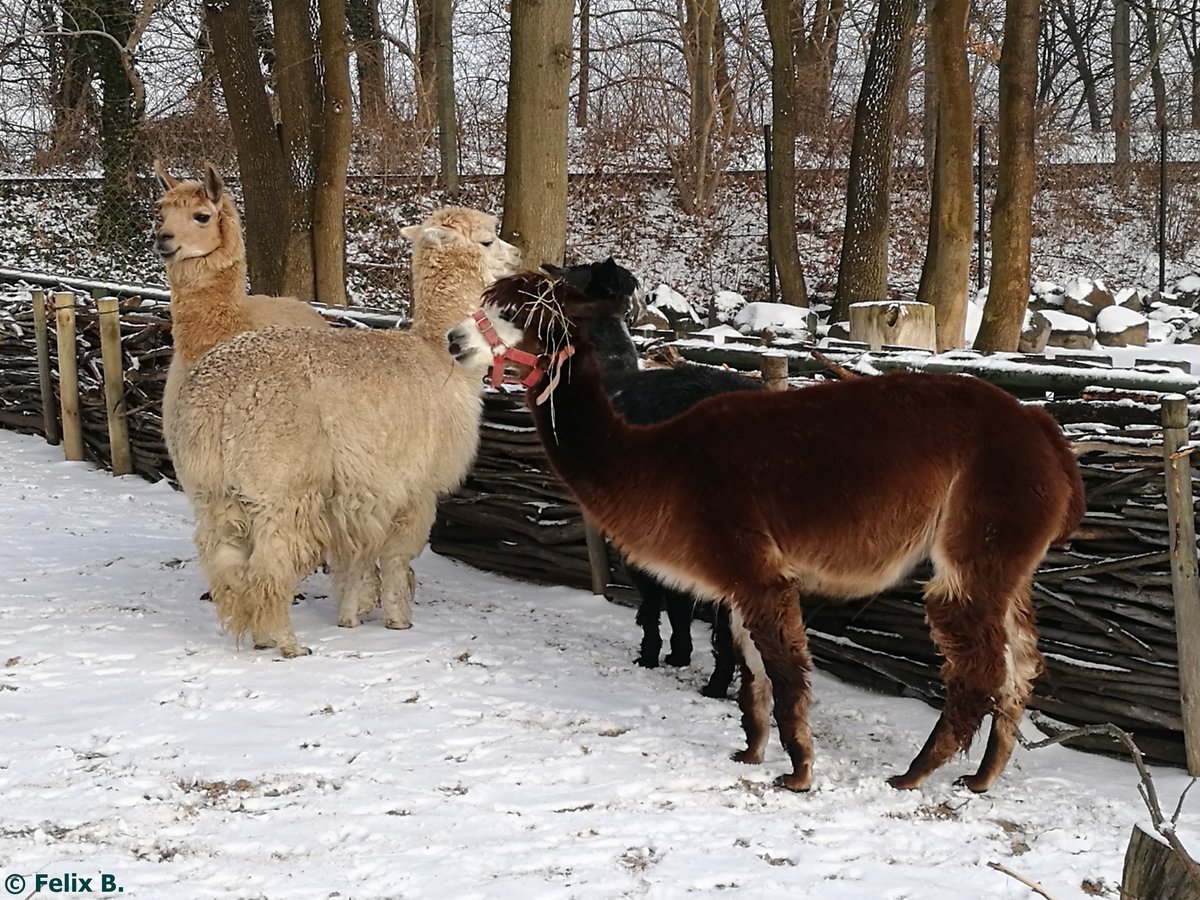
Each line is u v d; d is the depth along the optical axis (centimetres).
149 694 391
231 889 288
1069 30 2411
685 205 1617
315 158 926
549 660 440
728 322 1245
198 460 415
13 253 1362
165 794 328
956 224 821
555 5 643
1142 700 377
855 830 328
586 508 356
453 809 327
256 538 416
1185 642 364
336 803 327
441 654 436
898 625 425
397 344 441
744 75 1797
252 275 975
